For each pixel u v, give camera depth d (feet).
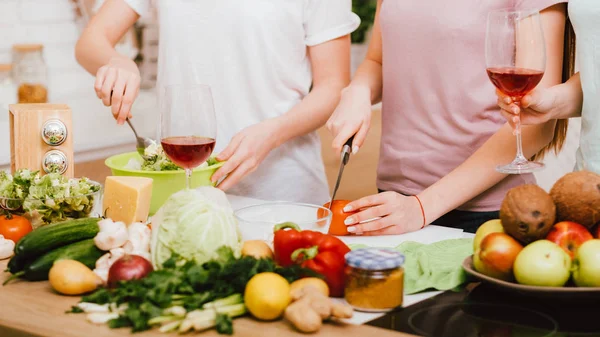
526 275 4.39
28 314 4.48
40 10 11.12
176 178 6.52
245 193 8.07
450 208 6.28
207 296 4.30
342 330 4.16
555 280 4.35
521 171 5.49
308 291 4.28
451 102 6.84
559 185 4.61
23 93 9.86
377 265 4.36
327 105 7.59
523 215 4.44
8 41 10.85
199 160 5.74
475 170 6.38
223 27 7.70
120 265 4.63
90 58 8.02
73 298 4.73
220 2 7.67
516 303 4.55
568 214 4.58
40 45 9.89
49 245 5.05
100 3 11.52
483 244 4.58
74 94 11.44
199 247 4.76
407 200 6.14
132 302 4.30
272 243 5.31
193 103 5.63
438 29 6.72
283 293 4.25
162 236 4.85
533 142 6.49
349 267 4.52
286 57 7.79
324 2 7.61
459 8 6.63
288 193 8.09
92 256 5.06
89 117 10.82
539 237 4.52
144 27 11.62
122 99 7.05
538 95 5.68
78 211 5.90
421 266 4.98
